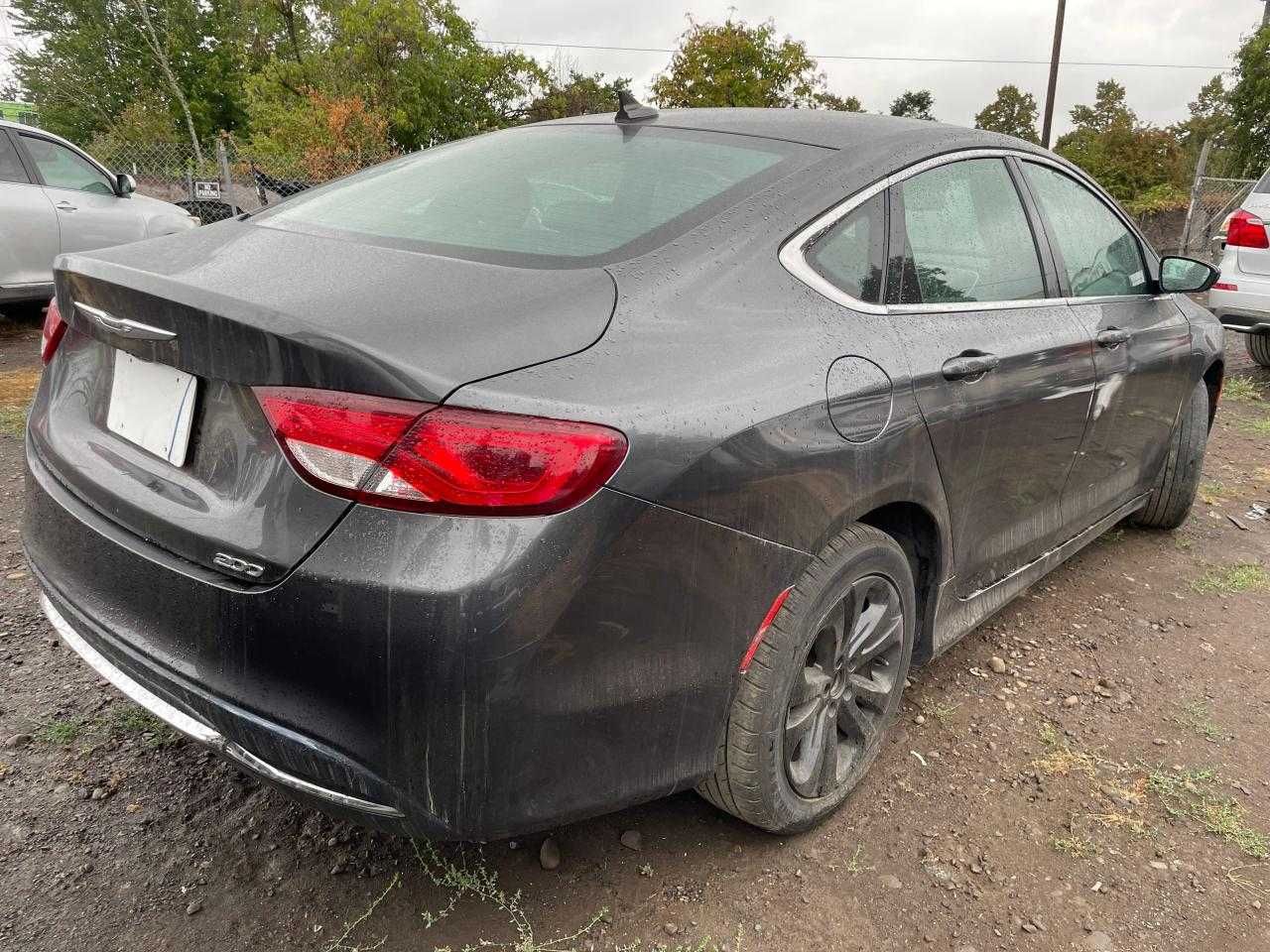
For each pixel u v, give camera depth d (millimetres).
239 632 1456
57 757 2242
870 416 1892
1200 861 2123
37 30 37500
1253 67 32688
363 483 1359
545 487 1361
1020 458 2502
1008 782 2359
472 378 1378
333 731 1419
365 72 28422
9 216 6816
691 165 2084
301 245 1842
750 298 1810
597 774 1573
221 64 40844
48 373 2055
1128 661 3010
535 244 1801
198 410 1586
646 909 1890
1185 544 4027
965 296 2354
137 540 1613
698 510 1550
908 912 1926
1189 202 14602
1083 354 2723
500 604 1345
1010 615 3285
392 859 1990
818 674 2006
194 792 2154
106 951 1719
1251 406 6648
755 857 2051
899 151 2244
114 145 13320
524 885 1939
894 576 2133
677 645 1599
